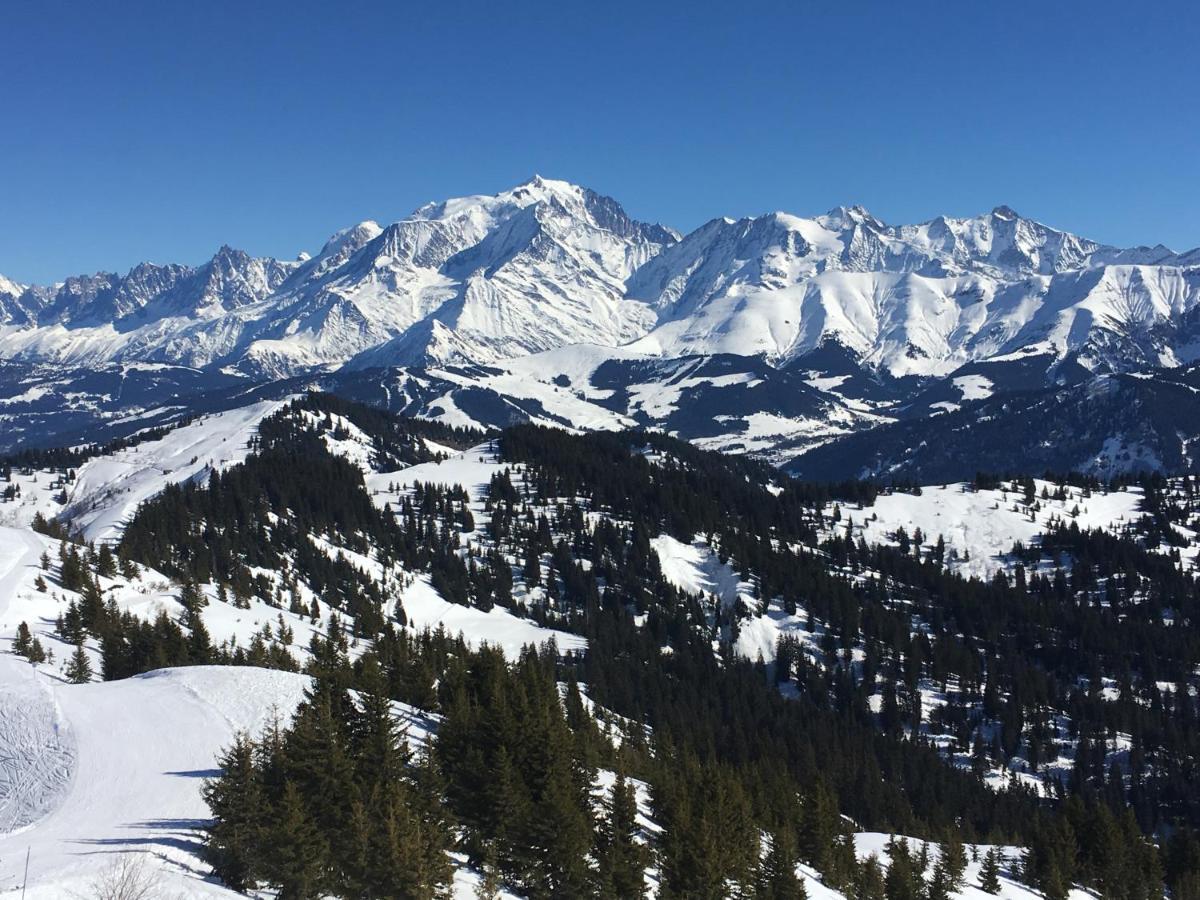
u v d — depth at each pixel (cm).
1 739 8919
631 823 8169
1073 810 13975
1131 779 19638
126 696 10319
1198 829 18050
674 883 7731
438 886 6247
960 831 16000
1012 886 12375
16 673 11288
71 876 5650
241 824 6016
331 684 8150
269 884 5994
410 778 7450
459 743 8412
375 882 5997
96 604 16062
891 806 16600
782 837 8819
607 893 7206
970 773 19662
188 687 10506
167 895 5491
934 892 10219
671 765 13812
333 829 6219
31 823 7312
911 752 19725
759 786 11750
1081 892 12688
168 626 14600
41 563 19638
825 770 17300
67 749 8756
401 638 17200
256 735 9100
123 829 6931
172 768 8375
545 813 7144
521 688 10119
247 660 14238
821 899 9338
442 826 6956
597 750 12256
